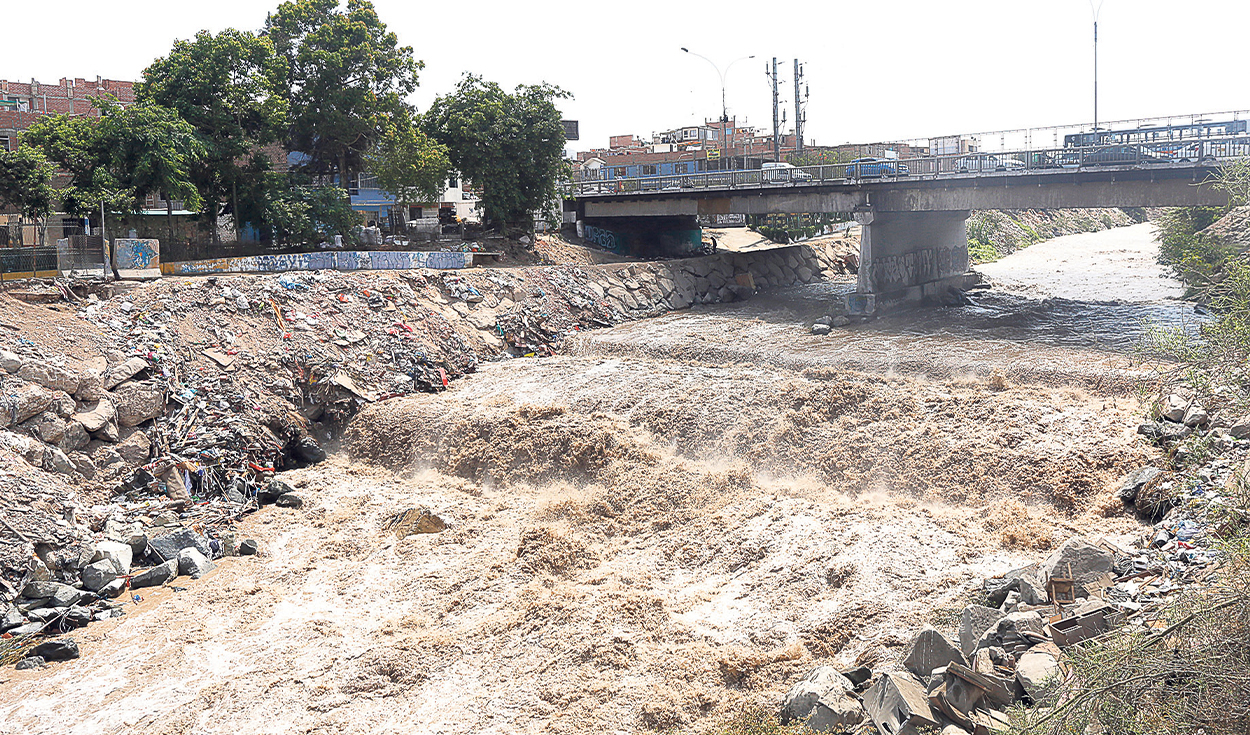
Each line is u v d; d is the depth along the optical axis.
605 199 63.97
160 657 20.94
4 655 20.89
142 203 46.59
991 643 15.91
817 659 18.89
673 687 18.30
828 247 72.19
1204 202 39.34
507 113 60.38
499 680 19.28
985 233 88.56
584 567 24.45
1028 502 24.83
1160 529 20.31
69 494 26.98
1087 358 35.12
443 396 38.25
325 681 19.62
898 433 29.16
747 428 31.30
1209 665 10.73
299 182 53.06
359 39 54.88
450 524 27.56
